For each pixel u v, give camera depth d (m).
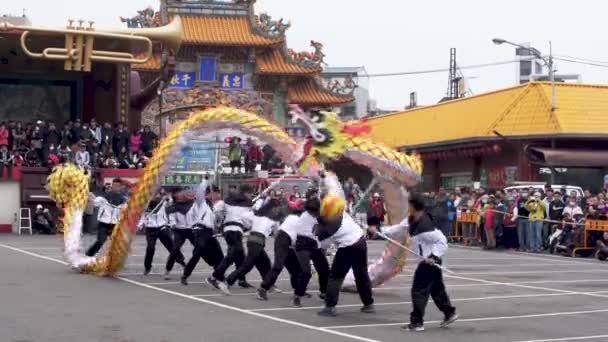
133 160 36.75
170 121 51.66
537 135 38.19
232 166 35.69
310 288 16.44
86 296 14.20
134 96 46.19
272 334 10.88
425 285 11.37
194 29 52.00
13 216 34.66
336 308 13.60
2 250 24.20
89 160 35.12
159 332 10.85
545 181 39.19
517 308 13.78
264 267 15.58
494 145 39.84
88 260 17.62
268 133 15.94
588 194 29.38
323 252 14.30
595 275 19.72
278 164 35.44
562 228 27.11
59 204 18.86
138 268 19.50
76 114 42.56
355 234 12.70
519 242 28.59
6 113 41.88
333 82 58.09
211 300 14.14
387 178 15.35
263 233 15.24
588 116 38.97
